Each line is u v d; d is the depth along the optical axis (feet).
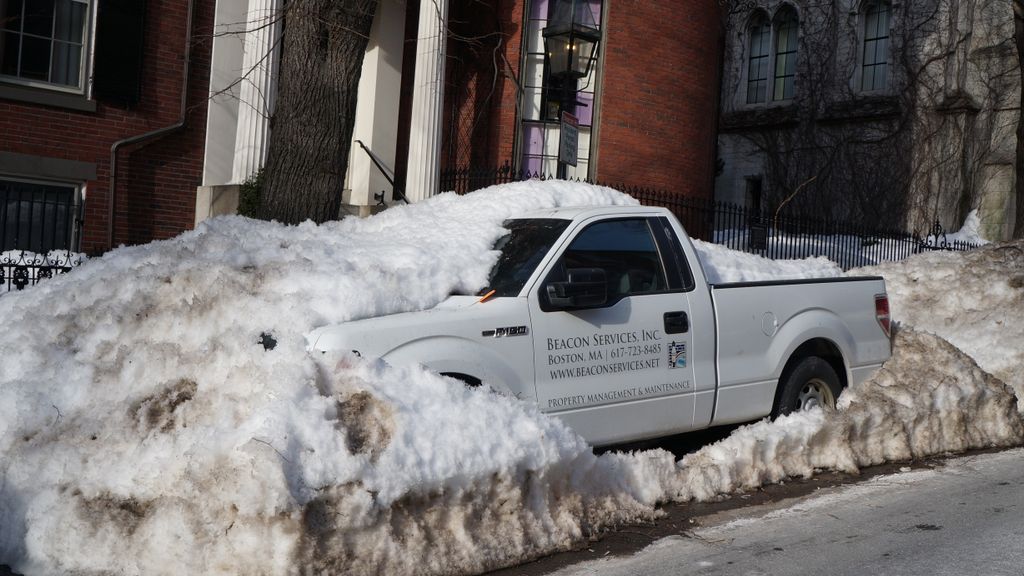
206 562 14.56
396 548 15.44
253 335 17.07
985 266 39.96
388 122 46.50
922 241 73.36
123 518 15.29
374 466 15.35
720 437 24.82
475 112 50.03
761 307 23.56
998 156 87.71
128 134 43.01
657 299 21.44
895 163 92.48
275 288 18.35
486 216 22.75
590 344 19.94
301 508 14.46
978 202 88.74
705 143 55.57
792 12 101.81
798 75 99.86
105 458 15.84
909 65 92.07
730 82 106.32
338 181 30.99
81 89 42.19
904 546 17.93
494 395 17.58
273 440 14.71
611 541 18.34
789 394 24.27
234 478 14.48
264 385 15.76
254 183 40.09
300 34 30.60
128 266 21.24
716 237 62.80
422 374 16.88
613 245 21.31
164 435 15.81
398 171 48.34
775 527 19.31
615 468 19.47
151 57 43.47
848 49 96.63
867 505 20.99
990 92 88.22
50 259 36.78
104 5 41.70
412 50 48.49
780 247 57.72
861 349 26.07
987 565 16.67
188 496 14.84
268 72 40.98
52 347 18.03
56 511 15.49
